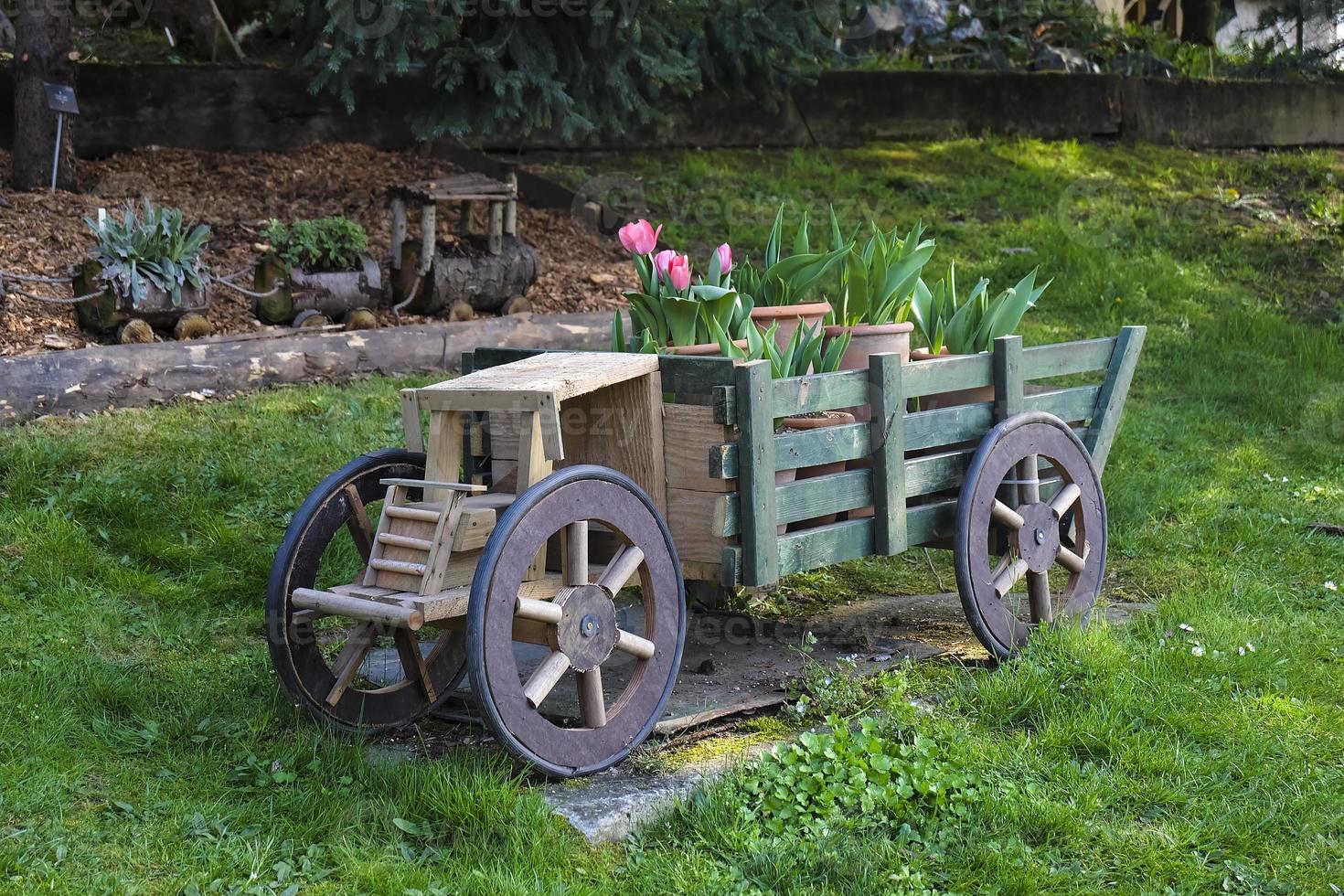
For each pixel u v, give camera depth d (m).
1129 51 15.54
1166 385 8.52
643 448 3.80
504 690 3.24
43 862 3.03
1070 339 9.11
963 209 11.58
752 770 3.58
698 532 3.77
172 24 11.80
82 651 4.28
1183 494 6.55
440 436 3.60
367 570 3.52
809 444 3.90
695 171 11.41
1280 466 7.20
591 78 9.59
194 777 3.47
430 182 8.39
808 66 11.19
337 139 10.94
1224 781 3.66
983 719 3.94
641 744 3.71
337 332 7.54
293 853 3.17
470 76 9.48
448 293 8.28
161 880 3.04
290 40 12.62
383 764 3.51
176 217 7.36
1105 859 3.32
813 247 10.18
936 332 4.83
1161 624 4.77
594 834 3.24
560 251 9.70
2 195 8.59
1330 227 12.08
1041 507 4.41
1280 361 9.01
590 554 3.88
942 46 14.74
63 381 6.37
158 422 6.29
